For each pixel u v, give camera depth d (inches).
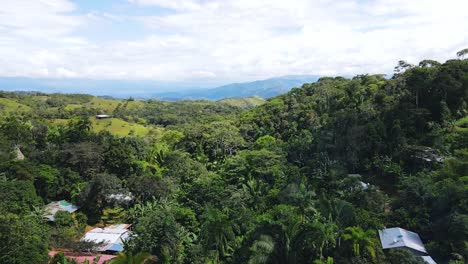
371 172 1886.1
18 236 1229.7
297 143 2278.5
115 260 1109.7
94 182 1913.1
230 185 1835.6
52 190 1979.6
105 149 2282.2
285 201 1504.7
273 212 1350.9
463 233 1161.4
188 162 2405.3
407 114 2025.1
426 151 1724.9
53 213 1780.3
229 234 1338.6
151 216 1480.1
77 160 2135.8
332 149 2073.1
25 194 1707.7
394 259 1139.9
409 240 1229.1
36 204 1736.0
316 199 1496.1
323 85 3565.5
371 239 1165.1
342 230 1214.9
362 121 2144.4
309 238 1173.7
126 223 1839.3
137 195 1957.4
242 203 1659.7
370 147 1945.1
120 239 1619.1
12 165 1921.8
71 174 2053.4
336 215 1302.9
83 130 2689.5
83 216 1824.6
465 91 2038.6
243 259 1258.6
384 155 1895.9
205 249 1339.8
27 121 3147.1
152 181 1982.0
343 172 1771.7
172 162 2413.9
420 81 2138.3
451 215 1217.4
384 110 2149.4
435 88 2054.6
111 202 1918.1
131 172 2229.3
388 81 2536.9
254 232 1288.1
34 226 1457.9
